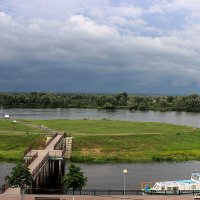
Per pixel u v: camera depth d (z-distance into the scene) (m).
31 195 66.44
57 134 143.12
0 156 124.19
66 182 64.88
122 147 142.00
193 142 153.00
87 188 88.31
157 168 113.69
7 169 108.62
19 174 62.03
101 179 98.12
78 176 64.81
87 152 135.25
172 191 78.19
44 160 93.06
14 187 65.75
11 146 137.88
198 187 82.00
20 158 122.88
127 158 127.75
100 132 163.88
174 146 145.88
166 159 128.25
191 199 65.38
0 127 169.00
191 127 189.75
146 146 144.62
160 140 151.62
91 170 110.25
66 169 113.81
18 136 146.00
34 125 181.50
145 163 122.38
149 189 78.75
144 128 180.38
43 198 63.06
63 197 65.69
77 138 145.25
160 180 97.44
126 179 98.50
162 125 193.88
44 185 92.69
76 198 65.38
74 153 132.38
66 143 139.25
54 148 111.69
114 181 96.06
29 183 63.25
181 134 161.25
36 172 80.31
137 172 107.62
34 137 145.88
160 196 67.50
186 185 81.38
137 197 66.62
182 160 127.81
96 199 65.00
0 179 95.38
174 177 101.31
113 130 171.50
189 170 111.06
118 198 65.81
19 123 186.62
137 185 92.06
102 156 129.00
